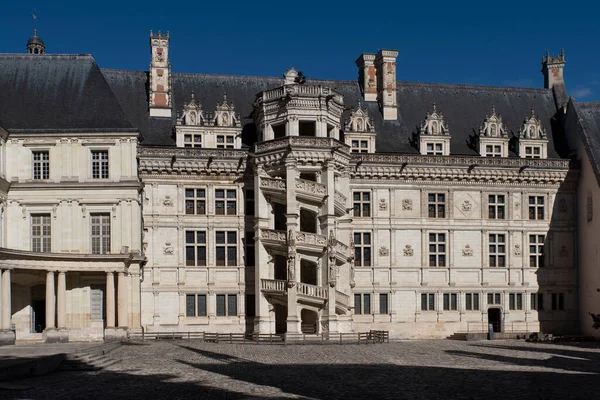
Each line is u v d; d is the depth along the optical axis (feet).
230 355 141.38
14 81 192.54
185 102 206.80
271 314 185.37
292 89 188.03
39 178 184.03
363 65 223.51
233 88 215.51
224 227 195.21
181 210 193.16
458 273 205.87
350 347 162.30
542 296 210.18
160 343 169.68
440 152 211.20
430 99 225.97
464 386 99.55
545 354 147.54
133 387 98.63
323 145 184.85
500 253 209.46
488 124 214.69
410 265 203.51
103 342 168.35
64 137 183.83
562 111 228.43
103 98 190.80
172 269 191.31
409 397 90.63
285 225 196.24
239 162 195.31
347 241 193.57
